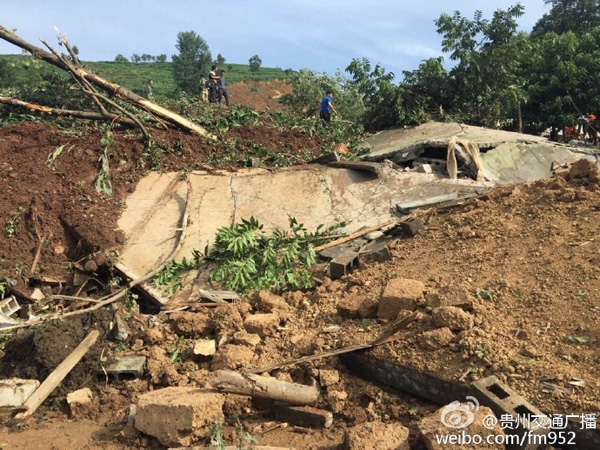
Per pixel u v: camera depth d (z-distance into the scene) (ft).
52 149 30.91
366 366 14.80
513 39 48.78
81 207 27.63
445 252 19.85
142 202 28.63
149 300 23.40
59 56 32.30
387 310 16.06
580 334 13.44
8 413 15.48
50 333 17.28
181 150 32.89
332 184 28.63
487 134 37.14
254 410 14.53
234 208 27.81
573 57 56.80
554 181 22.06
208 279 23.31
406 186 27.61
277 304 18.75
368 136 44.52
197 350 16.92
